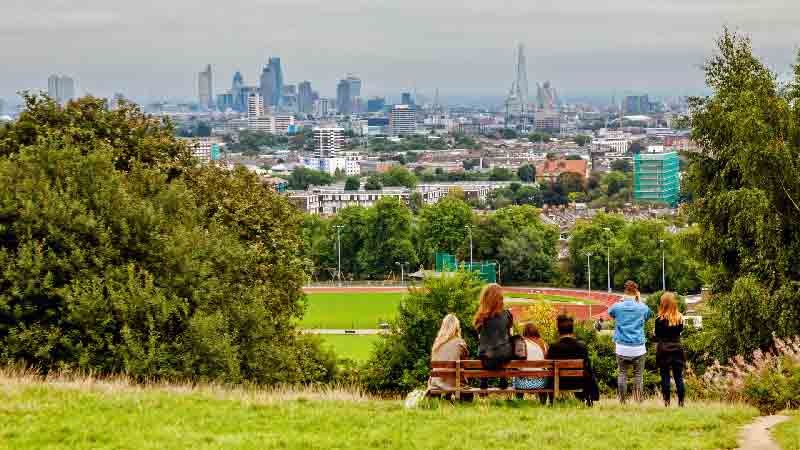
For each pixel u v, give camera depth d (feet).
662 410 133.08
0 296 171.94
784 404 142.92
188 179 268.82
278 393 146.10
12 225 180.65
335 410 127.54
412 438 111.96
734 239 230.48
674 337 141.49
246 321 205.16
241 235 271.28
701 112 243.40
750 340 215.92
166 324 183.93
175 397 134.62
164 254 188.85
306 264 292.20
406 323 260.42
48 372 163.63
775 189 226.38
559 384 132.98
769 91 242.17
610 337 270.46
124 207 190.60
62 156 195.21
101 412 124.16
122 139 260.21
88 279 177.99
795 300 214.90
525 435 113.29
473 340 256.93
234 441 108.78
